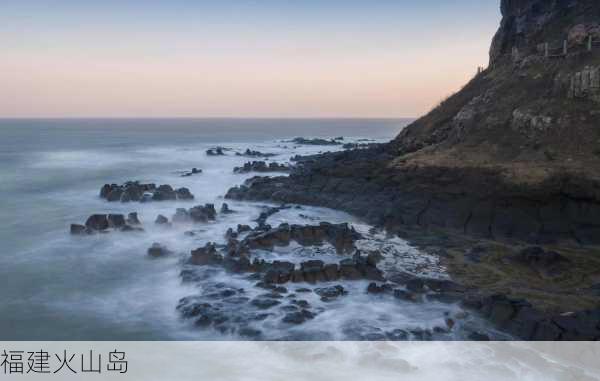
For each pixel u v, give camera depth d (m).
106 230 33.31
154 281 24.70
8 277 25.22
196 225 34.91
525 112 37.75
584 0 48.69
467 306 20.22
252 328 18.64
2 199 45.88
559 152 33.66
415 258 26.92
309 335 18.19
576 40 41.75
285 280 23.08
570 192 30.33
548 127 35.72
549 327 17.22
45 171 66.25
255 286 22.73
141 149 104.12
